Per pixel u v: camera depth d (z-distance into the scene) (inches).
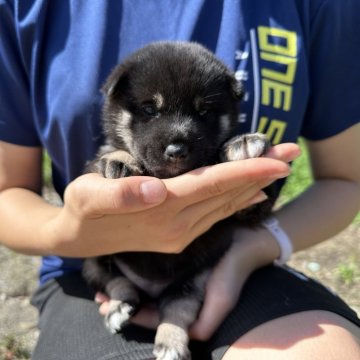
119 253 11.1
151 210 8.5
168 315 10.3
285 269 11.4
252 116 11.1
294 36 11.1
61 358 9.4
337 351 8.4
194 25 11.1
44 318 11.1
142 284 11.3
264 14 11.1
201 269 10.9
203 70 10.5
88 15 10.9
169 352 9.5
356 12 11.6
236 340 9.0
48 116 10.9
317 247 19.3
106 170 9.3
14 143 11.5
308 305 9.4
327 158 12.7
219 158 10.0
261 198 9.4
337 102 12.1
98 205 8.0
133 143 10.6
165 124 10.2
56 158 11.6
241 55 11.0
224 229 11.0
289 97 11.1
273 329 9.0
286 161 8.5
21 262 19.2
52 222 9.9
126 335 9.9
